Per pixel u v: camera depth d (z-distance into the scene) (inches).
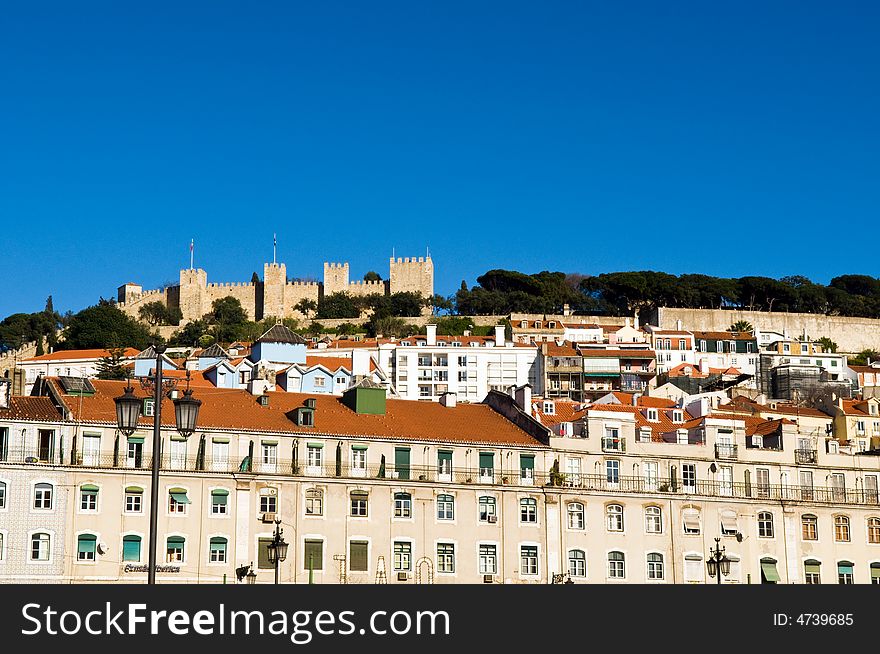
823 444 4859.7
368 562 4215.1
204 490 4131.4
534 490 4411.9
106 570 3978.8
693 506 4549.7
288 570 4138.8
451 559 4293.8
